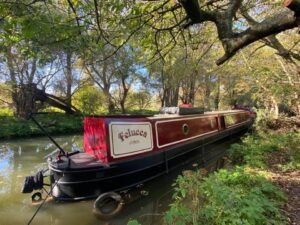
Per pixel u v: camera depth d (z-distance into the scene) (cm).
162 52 609
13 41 351
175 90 2670
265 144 969
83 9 328
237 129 1535
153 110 2992
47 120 1931
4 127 1638
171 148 856
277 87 1007
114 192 634
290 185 560
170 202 699
